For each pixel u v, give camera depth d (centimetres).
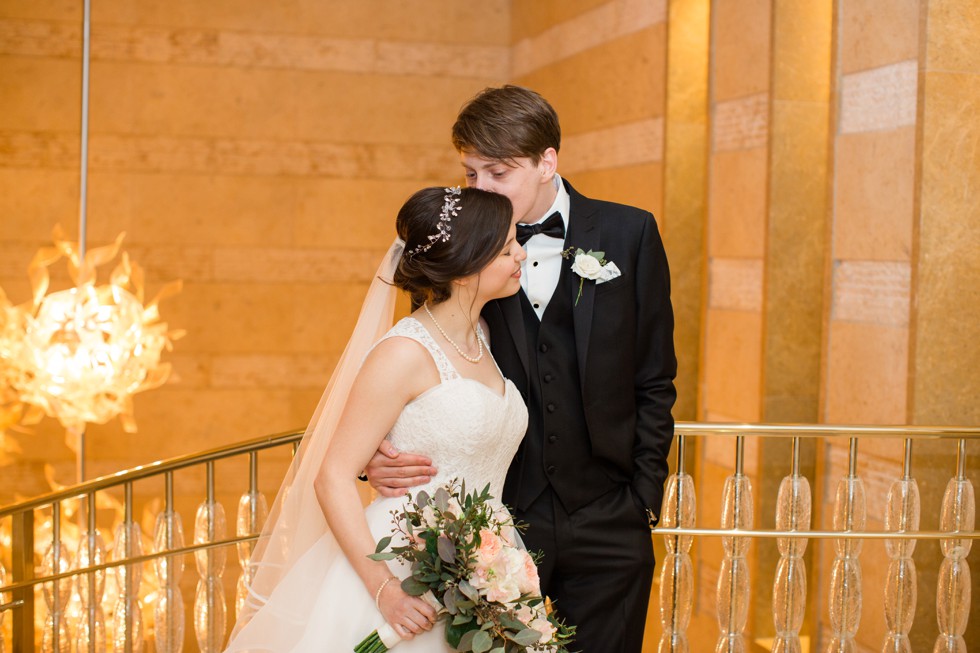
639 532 262
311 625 228
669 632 322
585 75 668
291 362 798
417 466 226
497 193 239
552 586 265
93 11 754
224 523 349
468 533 212
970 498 323
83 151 596
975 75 377
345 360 251
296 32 786
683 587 320
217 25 774
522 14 786
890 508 326
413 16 802
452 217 229
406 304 269
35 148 753
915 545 360
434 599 223
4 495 748
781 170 475
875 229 408
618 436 256
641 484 262
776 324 481
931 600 385
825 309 440
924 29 373
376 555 213
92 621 358
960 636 329
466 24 810
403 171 809
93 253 766
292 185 793
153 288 777
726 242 523
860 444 420
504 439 235
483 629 209
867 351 414
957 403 383
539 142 243
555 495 255
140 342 577
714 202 536
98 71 759
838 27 431
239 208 786
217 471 784
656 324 264
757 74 489
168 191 775
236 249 787
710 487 545
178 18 767
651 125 575
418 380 225
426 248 230
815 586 447
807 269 482
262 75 784
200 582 351
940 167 376
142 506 773
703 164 558
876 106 408
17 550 362
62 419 584
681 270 563
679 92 552
